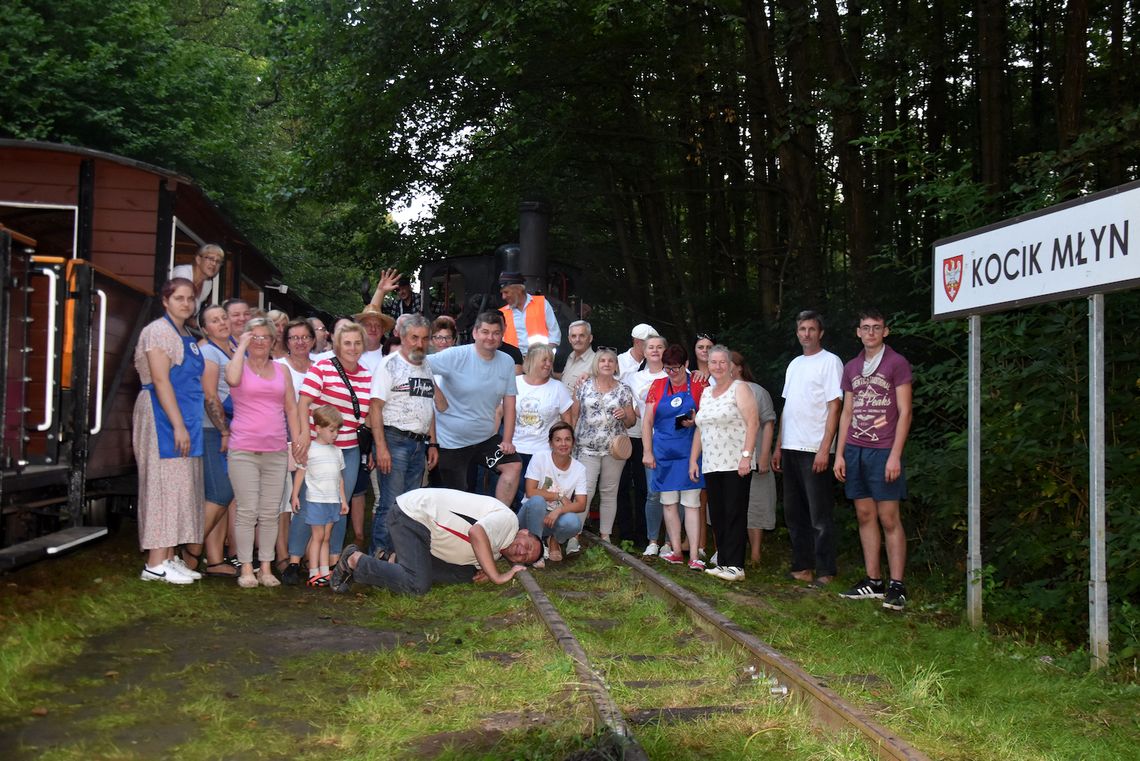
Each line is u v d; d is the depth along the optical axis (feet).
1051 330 27.66
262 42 64.49
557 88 63.31
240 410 25.57
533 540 25.36
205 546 27.32
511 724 14.94
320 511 26.35
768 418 33.22
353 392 28.09
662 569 30.32
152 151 69.31
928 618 25.67
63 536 22.70
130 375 29.04
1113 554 24.34
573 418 35.22
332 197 67.41
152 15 71.72
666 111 64.28
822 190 69.41
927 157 34.45
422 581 24.94
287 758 13.66
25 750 13.55
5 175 30.76
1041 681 18.98
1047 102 65.46
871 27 54.80
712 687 17.13
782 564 33.99
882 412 27.04
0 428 20.70
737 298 66.18
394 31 56.70
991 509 29.35
